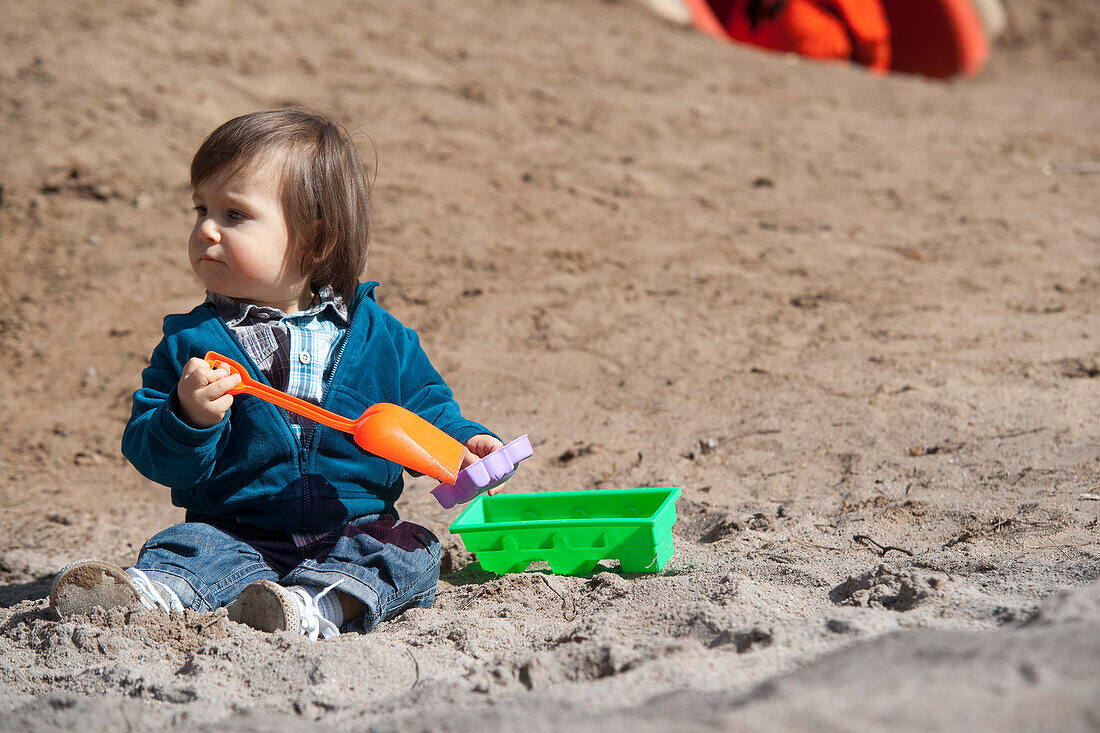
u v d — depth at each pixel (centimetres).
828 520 366
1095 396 460
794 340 577
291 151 313
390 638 276
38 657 269
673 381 533
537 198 816
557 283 677
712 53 1266
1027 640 182
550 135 940
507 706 210
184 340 310
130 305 651
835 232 774
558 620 291
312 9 1099
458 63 1059
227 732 210
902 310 614
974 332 568
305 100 917
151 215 743
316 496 309
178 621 279
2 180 745
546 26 1224
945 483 388
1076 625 194
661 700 197
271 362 313
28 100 829
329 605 292
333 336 325
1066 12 1838
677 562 340
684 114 1034
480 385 541
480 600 311
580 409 509
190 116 859
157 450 284
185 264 696
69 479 478
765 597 281
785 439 449
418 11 1168
